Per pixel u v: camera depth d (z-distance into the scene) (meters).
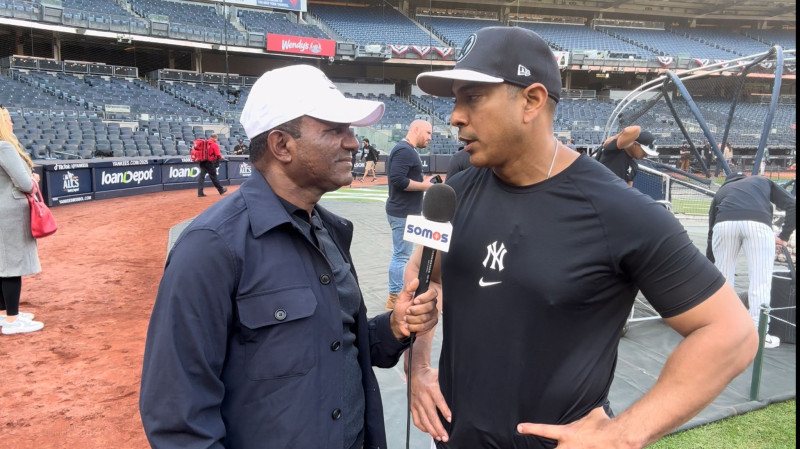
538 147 1.24
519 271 1.25
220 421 1.16
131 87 23.05
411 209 4.33
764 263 3.75
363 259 6.66
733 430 2.71
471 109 1.22
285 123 1.23
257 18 30.09
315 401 1.21
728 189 4.04
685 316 1.13
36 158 13.79
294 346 1.19
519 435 1.29
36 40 25.11
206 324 1.12
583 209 1.20
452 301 1.41
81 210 10.91
